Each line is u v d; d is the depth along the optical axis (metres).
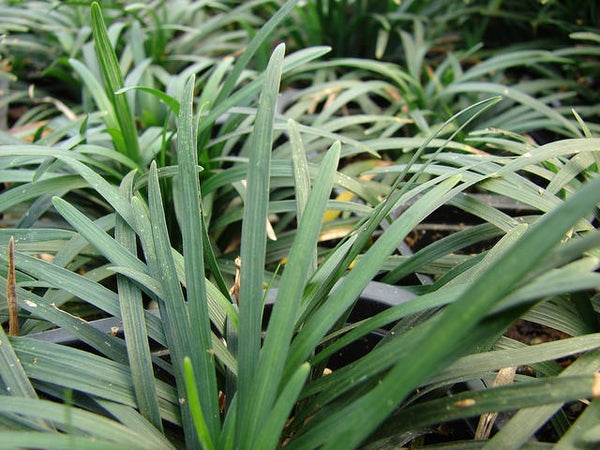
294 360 0.14
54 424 0.14
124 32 0.40
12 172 0.23
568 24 0.38
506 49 0.39
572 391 0.12
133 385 0.15
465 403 0.13
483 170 0.20
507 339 0.17
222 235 0.28
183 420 0.15
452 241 0.20
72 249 0.20
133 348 0.16
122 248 0.17
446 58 0.38
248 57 0.23
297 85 0.41
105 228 0.22
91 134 0.28
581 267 0.12
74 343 0.18
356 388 0.15
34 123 0.34
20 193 0.22
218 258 0.25
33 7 0.39
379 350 0.14
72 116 0.34
